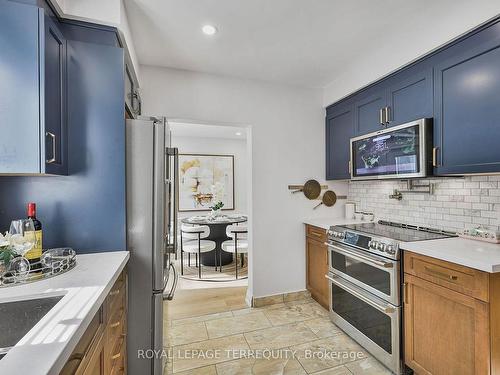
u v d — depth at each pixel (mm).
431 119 1854
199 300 2957
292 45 2129
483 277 1287
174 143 5246
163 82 2465
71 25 1469
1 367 563
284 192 2928
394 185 2574
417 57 1881
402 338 1762
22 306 917
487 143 1521
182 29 1886
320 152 3084
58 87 1318
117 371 1279
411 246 1661
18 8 1113
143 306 1605
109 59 1498
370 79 2295
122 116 1518
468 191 1925
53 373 575
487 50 1515
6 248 1095
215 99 2627
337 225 2549
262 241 2840
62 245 1449
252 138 2783
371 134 2330
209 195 5410
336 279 2365
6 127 1103
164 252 1677
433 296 1548
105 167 1498
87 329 872
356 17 1791
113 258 1375
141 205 1597
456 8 1616
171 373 1795
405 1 1628
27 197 1403
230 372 1803
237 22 1822
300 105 2980
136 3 1606
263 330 2326
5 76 1101
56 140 1294
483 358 1287
